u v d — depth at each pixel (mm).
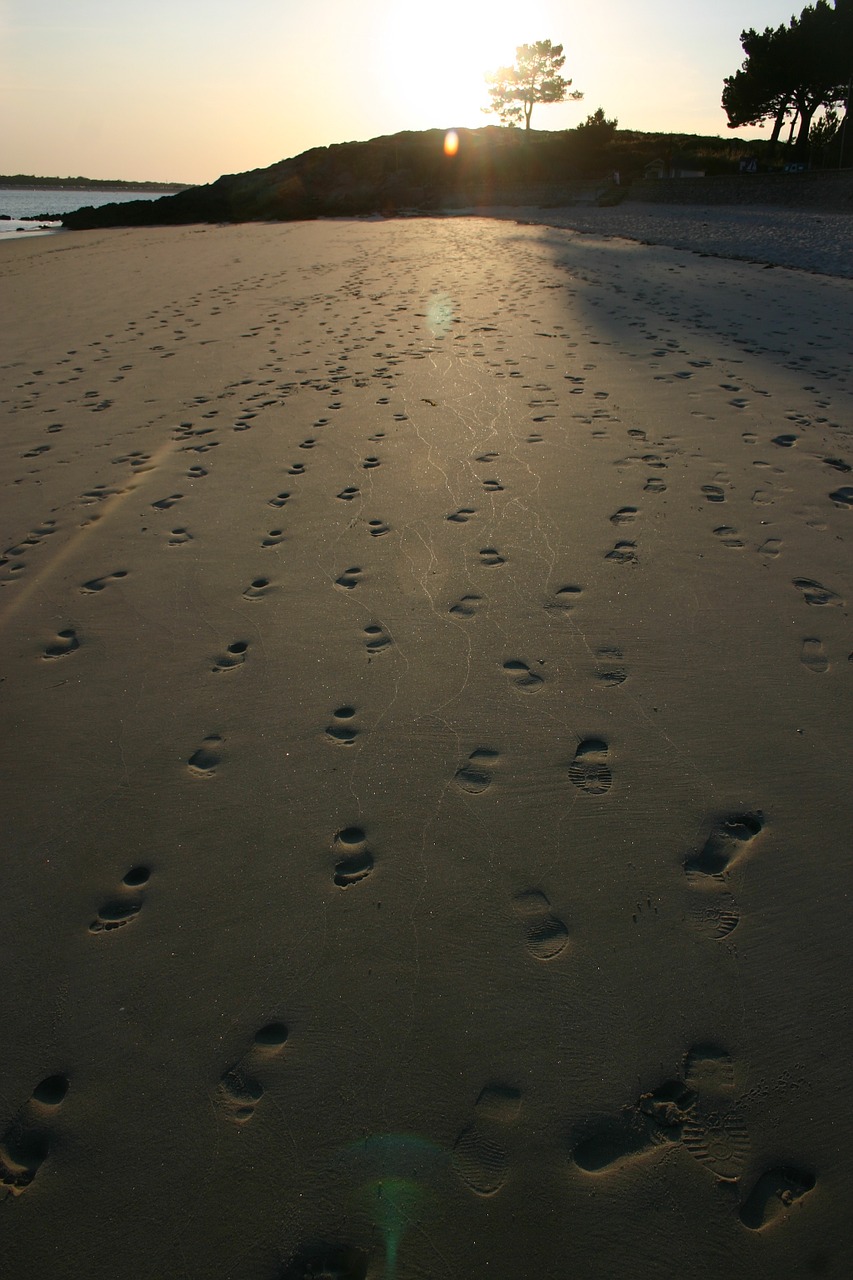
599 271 13336
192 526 4438
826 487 4559
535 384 6645
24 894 2287
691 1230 1501
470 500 4547
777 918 2098
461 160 44656
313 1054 1827
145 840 2443
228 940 2109
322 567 3930
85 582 3941
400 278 13164
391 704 2947
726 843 2322
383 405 6238
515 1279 1445
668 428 5543
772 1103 1695
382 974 1998
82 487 5059
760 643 3197
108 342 9211
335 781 2611
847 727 2738
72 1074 1821
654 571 3750
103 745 2857
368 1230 1518
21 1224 1559
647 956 2014
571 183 37188
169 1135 1690
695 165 37969
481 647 3244
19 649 3451
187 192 49312
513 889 2207
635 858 2285
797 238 16938
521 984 1958
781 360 7281
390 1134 1668
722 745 2684
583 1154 1622
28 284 15398
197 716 2965
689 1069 1766
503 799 2504
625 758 2646
